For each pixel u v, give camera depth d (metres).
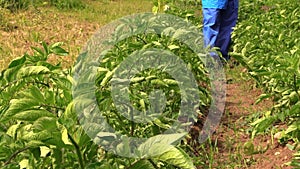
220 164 4.94
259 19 9.76
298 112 4.07
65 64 8.20
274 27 8.66
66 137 2.22
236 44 9.17
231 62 9.27
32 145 2.27
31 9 13.59
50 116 2.31
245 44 8.94
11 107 2.32
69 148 2.37
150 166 2.39
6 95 2.84
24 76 2.60
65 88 2.62
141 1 19.56
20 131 2.47
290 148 4.67
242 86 7.84
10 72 2.60
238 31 9.73
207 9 9.10
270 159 4.90
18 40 10.24
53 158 2.53
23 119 2.27
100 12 15.62
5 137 2.41
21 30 11.33
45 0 15.19
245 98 7.23
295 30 8.45
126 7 17.33
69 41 10.42
